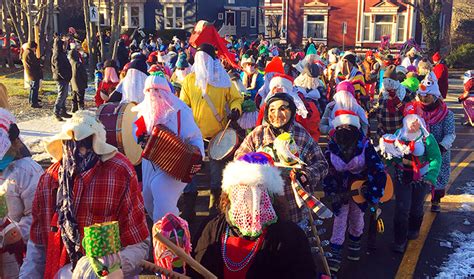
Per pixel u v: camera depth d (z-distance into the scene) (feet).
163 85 15.71
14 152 12.44
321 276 12.29
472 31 172.35
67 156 9.73
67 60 43.42
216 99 20.88
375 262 18.54
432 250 19.62
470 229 21.75
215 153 20.62
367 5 124.77
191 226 21.12
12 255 11.94
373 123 47.42
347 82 17.81
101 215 9.68
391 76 23.13
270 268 9.04
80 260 9.37
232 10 160.97
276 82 19.79
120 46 76.43
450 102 62.95
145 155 15.23
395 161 18.66
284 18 132.16
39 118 44.88
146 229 10.24
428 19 112.47
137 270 10.02
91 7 78.95
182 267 9.37
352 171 16.49
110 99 21.47
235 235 9.27
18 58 93.09
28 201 12.30
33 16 83.30
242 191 8.96
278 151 12.39
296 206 12.71
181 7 149.18
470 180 29.09
